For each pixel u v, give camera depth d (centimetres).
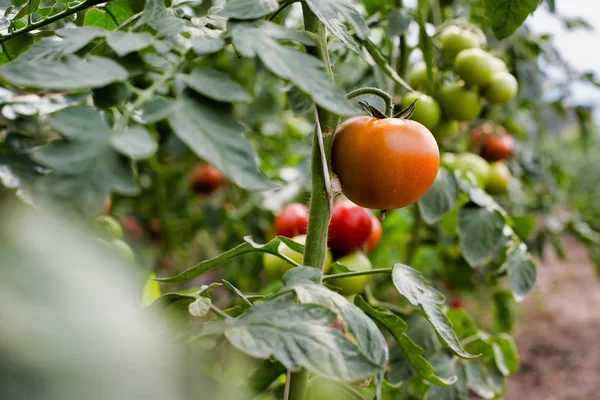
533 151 193
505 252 114
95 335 28
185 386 45
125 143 34
